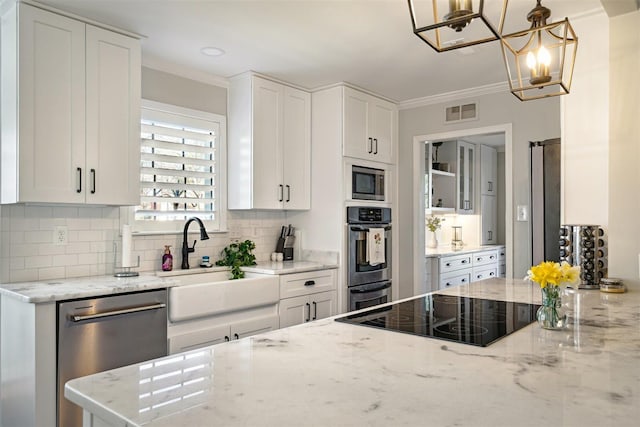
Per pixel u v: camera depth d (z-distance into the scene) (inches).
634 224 92.1
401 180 181.3
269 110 148.7
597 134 98.6
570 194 101.4
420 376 41.1
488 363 44.8
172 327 107.5
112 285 98.5
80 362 89.7
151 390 37.5
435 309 72.3
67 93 101.1
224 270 142.2
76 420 88.7
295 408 34.0
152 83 132.3
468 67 138.8
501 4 97.7
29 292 89.6
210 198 146.0
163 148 134.4
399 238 181.6
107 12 101.9
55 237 111.1
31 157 95.5
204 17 104.7
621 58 94.1
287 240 165.5
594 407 34.3
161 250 133.4
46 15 98.3
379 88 161.8
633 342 52.7
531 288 95.0
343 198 155.7
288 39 117.6
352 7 100.0
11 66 96.7
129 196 111.3
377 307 74.0
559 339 54.3
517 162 153.1
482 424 31.4
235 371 42.3
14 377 92.0
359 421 31.8
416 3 97.3
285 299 136.9
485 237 253.9
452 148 230.8
